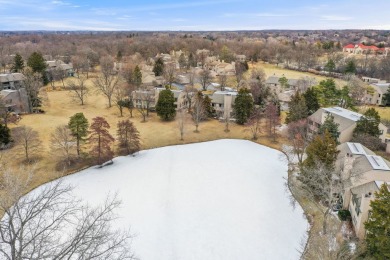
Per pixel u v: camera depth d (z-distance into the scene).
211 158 53.34
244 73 119.00
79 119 49.69
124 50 172.75
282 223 35.19
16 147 51.09
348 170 35.00
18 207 15.52
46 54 151.88
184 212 37.06
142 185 43.50
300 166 42.12
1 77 84.81
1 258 20.06
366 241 26.56
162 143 59.41
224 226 34.53
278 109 72.75
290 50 160.00
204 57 145.50
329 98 73.75
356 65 125.75
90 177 45.66
